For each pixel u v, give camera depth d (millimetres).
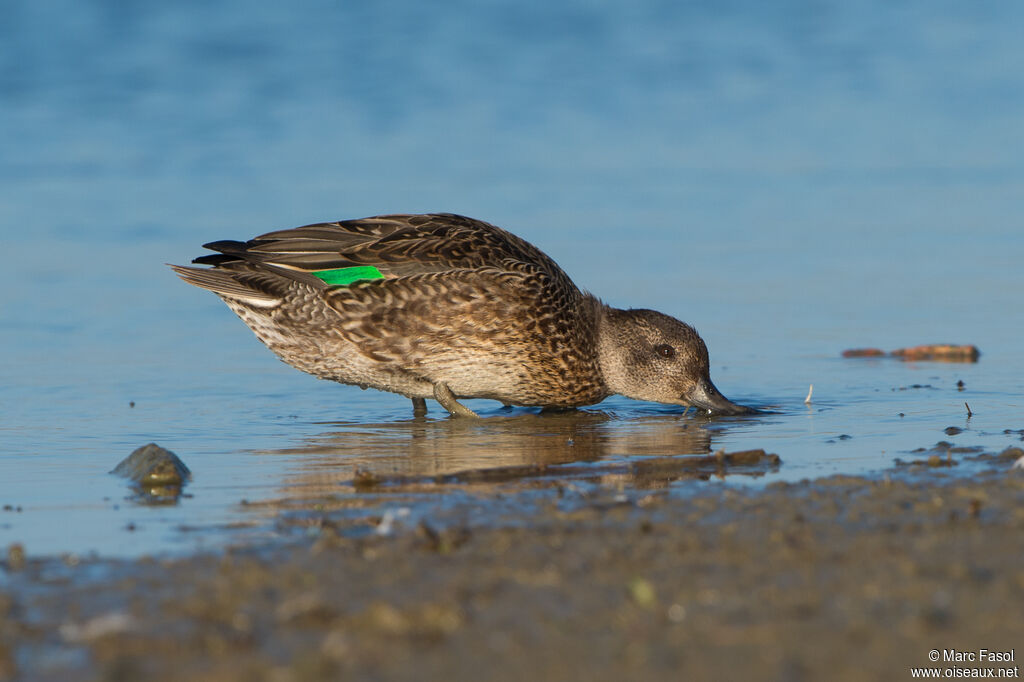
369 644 6145
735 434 11891
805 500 8719
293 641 6223
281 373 15117
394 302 12719
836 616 6395
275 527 8406
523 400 13477
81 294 18422
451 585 6938
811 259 20188
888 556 7270
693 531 7941
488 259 13078
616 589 6828
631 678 5770
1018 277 19016
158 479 9945
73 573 7348
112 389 14078
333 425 12680
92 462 10781
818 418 12477
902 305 17750
